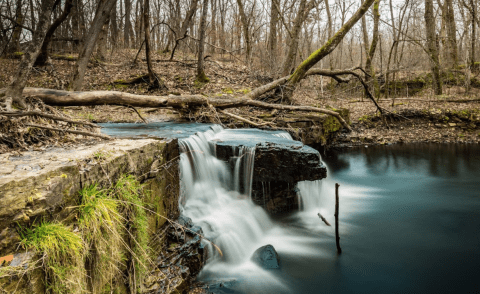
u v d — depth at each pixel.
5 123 3.71
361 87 22.36
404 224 7.18
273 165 6.64
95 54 19.50
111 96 7.61
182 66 18.06
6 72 13.94
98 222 2.69
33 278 2.02
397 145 15.24
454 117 16.27
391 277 4.98
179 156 5.42
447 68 22.80
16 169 2.41
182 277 3.96
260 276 4.75
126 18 26.84
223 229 5.36
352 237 6.39
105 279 2.88
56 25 13.35
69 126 4.80
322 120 12.19
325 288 4.61
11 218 1.99
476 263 5.47
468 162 12.49
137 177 3.77
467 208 8.20
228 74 17.45
